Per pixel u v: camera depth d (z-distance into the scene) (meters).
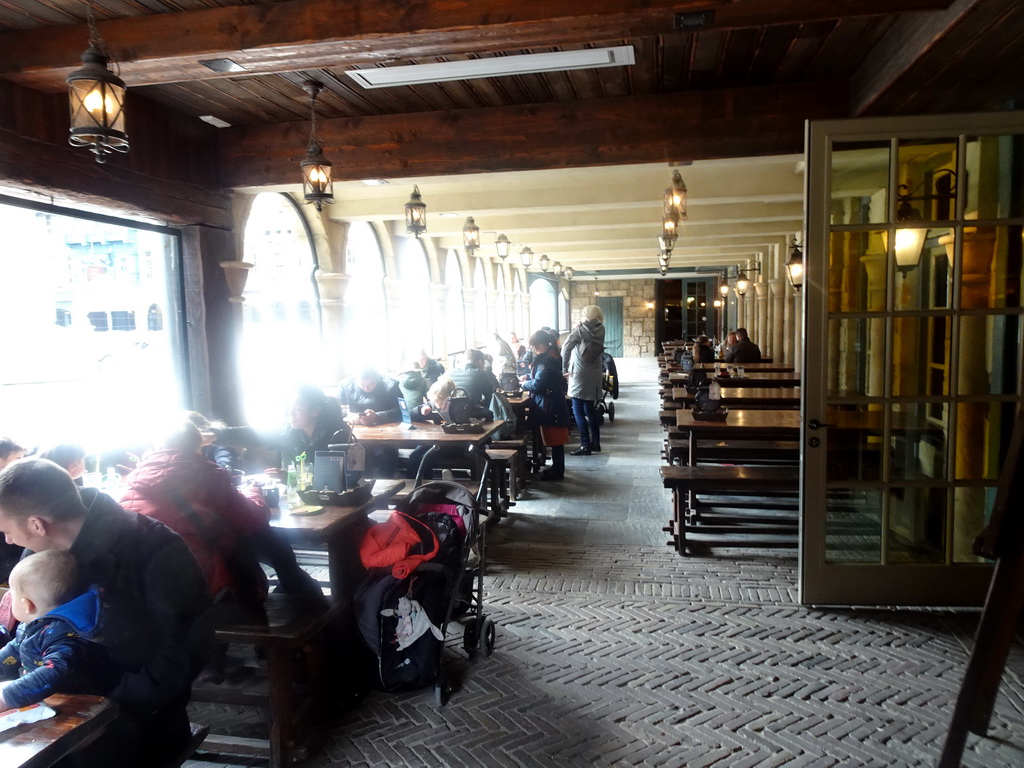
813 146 3.75
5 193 4.03
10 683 1.80
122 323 5.22
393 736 2.89
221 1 3.43
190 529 2.71
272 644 2.67
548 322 27.11
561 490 6.98
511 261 17.36
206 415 5.55
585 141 5.18
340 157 5.47
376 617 3.12
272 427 4.93
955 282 3.73
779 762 2.68
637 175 7.34
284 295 7.62
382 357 9.66
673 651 3.56
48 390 4.60
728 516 5.81
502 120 5.27
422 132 5.36
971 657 2.49
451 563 3.23
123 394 5.17
